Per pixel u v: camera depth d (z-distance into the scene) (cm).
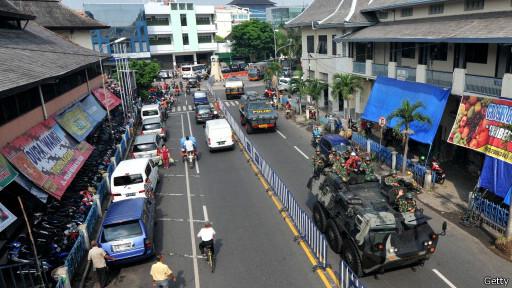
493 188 1501
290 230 1443
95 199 1591
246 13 10256
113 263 1207
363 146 2339
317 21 3334
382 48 2689
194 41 7938
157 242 1408
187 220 1573
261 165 2067
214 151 2562
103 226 1227
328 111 3609
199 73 7188
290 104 3597
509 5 1739
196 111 3503
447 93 1819
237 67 7594
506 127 1338
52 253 1222
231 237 1414
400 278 1122
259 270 1201
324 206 1334
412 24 2339
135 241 1211
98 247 1166
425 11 2305
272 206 1662
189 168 2245
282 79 5131
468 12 1978
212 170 2186
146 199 1458
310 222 1291
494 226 1383
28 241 1264
